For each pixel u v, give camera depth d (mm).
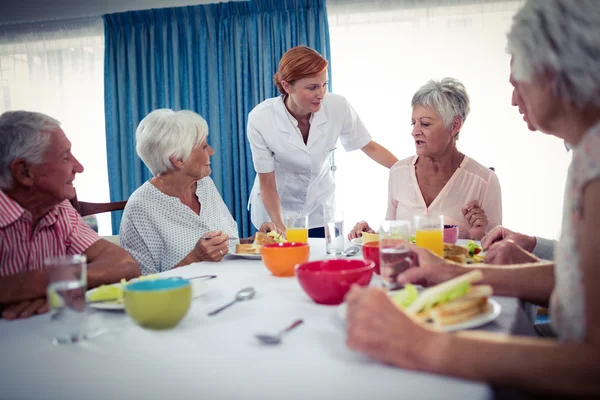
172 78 3742
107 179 4027
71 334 776
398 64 3543
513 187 3455
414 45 3512
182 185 1795
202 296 1036
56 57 4008
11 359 712
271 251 1199
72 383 624
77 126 4008
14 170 1128
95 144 4004
